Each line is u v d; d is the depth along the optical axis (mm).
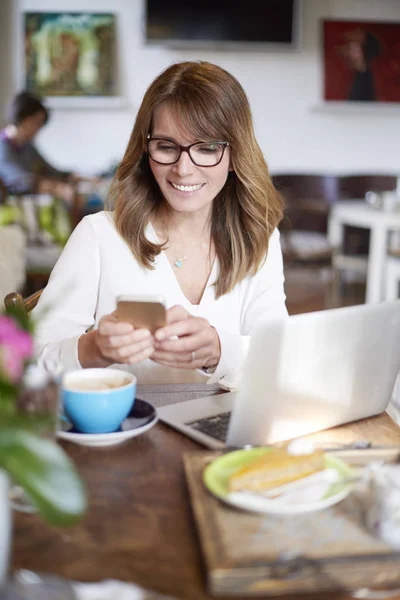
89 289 1500
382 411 1163
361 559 696
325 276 6000
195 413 1115
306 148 6043
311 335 957
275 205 1529
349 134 6051
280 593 690
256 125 5973
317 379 1003
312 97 5961
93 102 5730
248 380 930
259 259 1522
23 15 5625
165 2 5617
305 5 5824
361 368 1057
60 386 763
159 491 878
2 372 583
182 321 1190
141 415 1078
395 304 1059
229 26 5703
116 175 1530
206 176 1403
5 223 3926
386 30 5898
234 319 1547
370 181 5867
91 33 5664
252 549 716
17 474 536
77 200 4195
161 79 1390
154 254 1507
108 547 752
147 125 1407
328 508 802
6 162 4457
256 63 5859
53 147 5828
